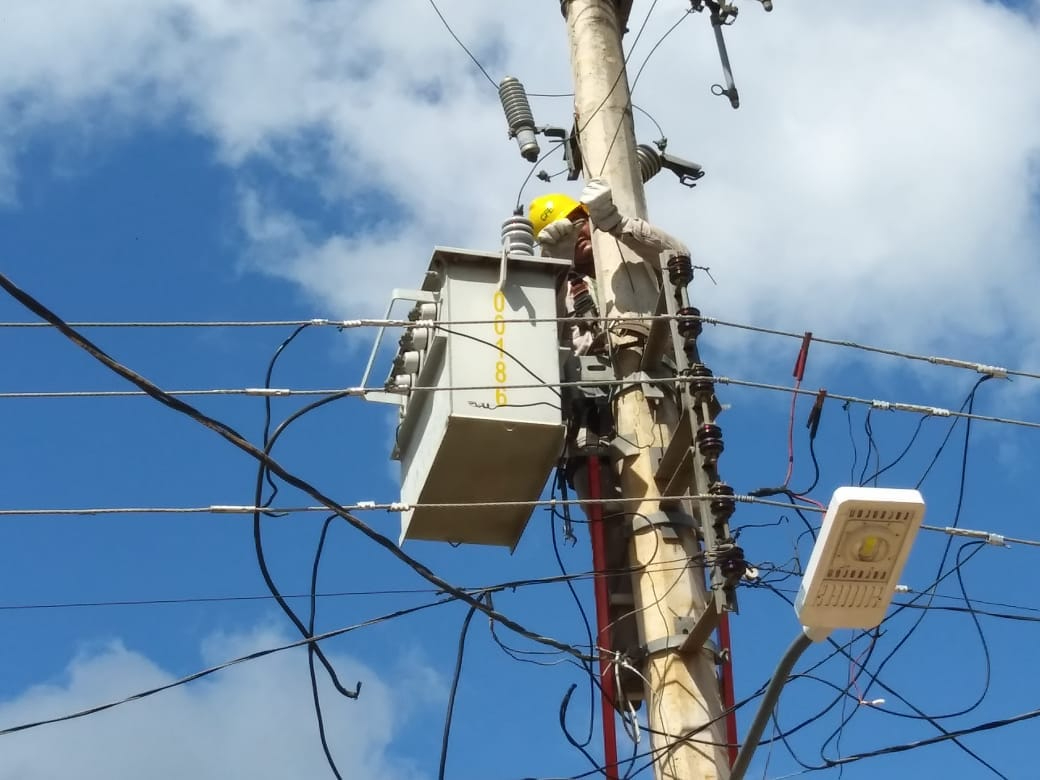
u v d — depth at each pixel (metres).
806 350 7.15
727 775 6.47
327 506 6.61
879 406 7.10
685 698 6.57
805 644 5.01
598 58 8.56
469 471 7.52
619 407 7.45
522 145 9.16
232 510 6.66
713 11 8.96
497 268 7.70
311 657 7.16
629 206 8.05
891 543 4.77
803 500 6.92
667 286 7.33
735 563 6.46
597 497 7.25
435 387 7.13
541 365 7.48
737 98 8.80
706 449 6.69
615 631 7.04
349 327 7.12
